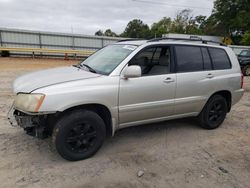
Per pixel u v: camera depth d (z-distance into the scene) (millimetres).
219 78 4996
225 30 51781
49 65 17844
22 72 13180
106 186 3115
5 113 5664
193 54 4738
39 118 3459
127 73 3693
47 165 3539
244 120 6008
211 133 5051
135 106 3988
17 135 4469
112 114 3803
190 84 4570
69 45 27297
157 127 5223
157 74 4223
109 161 3723
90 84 3557
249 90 10273
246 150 4312
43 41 26125
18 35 25016
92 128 3703
